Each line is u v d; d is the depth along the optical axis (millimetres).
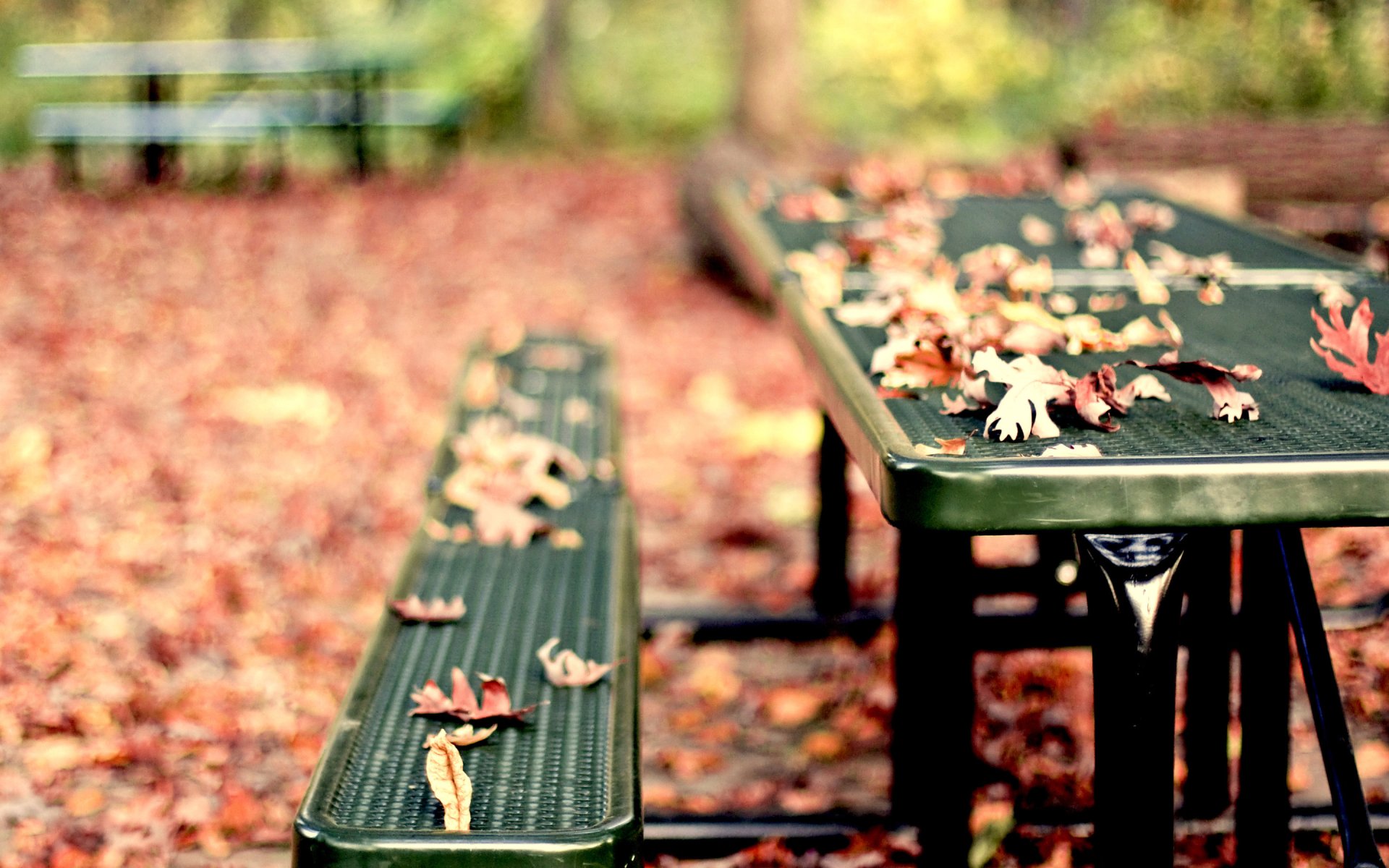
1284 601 2049
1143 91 11961
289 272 8211
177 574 3959
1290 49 11062
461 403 3830
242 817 2799
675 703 3441
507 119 15289
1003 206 3998
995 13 15070
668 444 5531
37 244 8641
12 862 2619
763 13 8922
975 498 1515
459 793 1733
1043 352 2158
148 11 16797
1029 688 3430
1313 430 1685
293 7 16859
